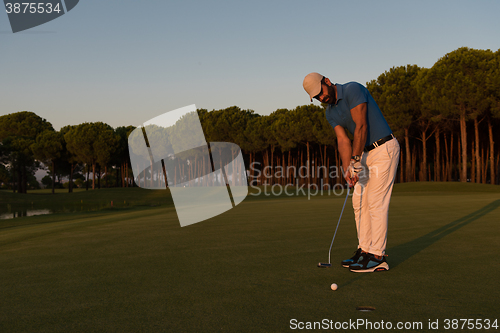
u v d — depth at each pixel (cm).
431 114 2909
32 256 369
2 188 7288
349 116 321
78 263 332
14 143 5350
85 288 249
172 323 182
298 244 412
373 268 283
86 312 201
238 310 199
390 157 308
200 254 362
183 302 215
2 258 361
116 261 338
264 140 4900
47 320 190
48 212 2483
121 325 181
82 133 5250
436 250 361
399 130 3114
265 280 262
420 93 2830
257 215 740
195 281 262
